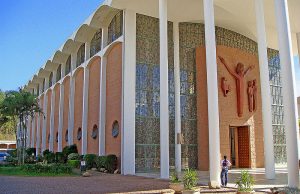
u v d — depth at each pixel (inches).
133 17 841.5
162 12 698.2
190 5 829.8
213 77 567.8
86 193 465.7
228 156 908.6
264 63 677.9
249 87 994.1
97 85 977.5
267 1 776.3
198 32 943.0
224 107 925.2
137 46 840.9
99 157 860.0
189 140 880.3
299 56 890.7
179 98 876.0
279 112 1085.8
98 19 919.0
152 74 852.0
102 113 910.4
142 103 827.4
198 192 408.2
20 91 1141.1
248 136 967.0
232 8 836.6
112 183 588.7
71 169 826.2
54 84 1391.5
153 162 821.2
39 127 1601.9
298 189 432.5
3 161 1202.6
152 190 489.4
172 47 895.7
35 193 471.8
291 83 503.2
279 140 1063.0
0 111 1112.2
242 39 1027.9
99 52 960.9
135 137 804.6
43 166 835.4
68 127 1174.3
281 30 519.2
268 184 561.3
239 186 395.5
